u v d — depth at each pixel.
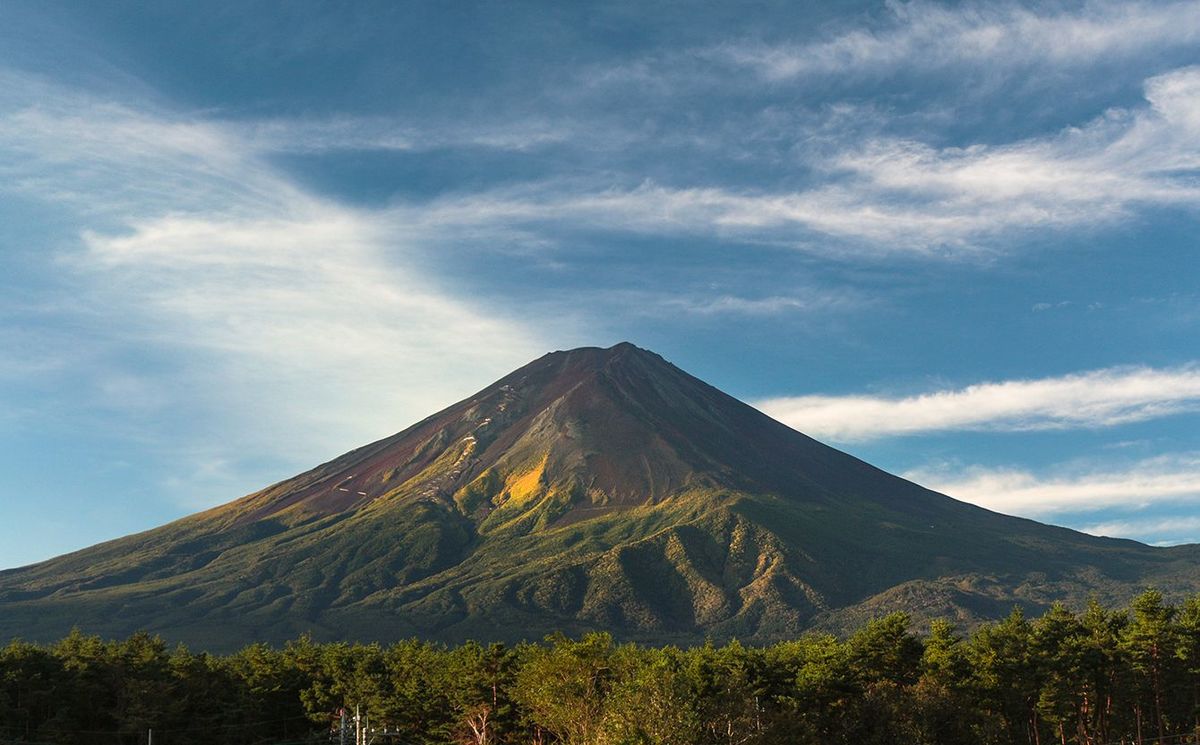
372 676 134.25
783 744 104.31
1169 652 128.50
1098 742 130.25
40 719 119.12
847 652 122.88
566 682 107.25
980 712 119.75
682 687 93.19
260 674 141.50
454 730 121.94
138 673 127.00
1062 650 123.69
